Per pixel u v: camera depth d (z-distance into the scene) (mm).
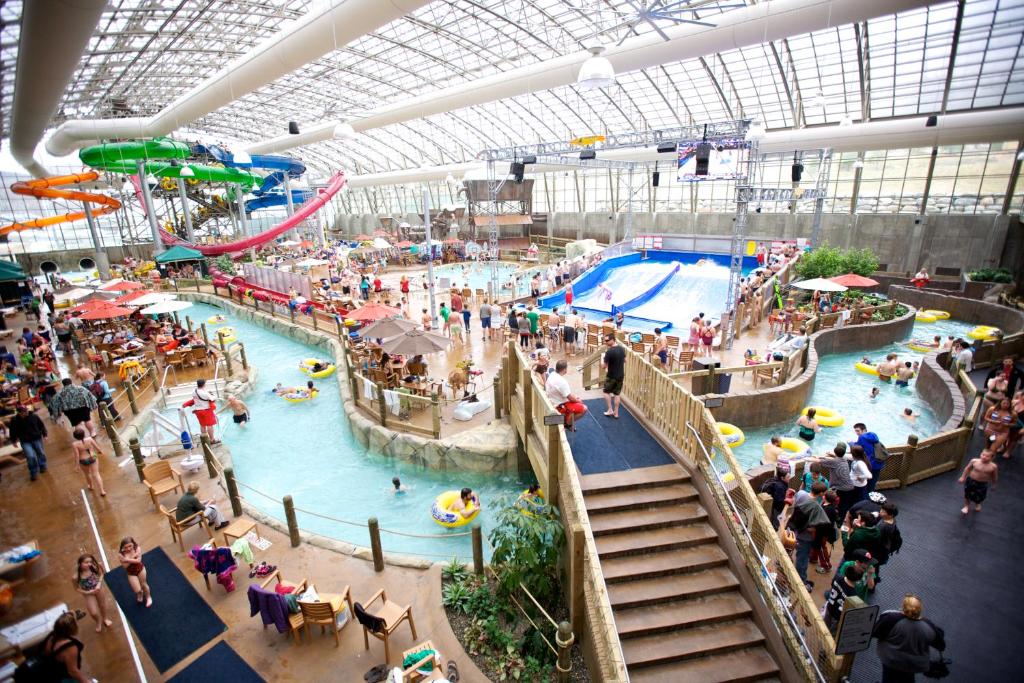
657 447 8477
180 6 19453
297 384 16359
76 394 10750
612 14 21453
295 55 14852
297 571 7699
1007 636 5906
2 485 9930
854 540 6156
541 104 32469
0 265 25594
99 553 7918
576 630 6602
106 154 24984
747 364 13734
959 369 12438
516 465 10734
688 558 6668
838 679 4875
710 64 25516
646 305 23344
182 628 6574
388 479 11062
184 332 18109
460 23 23156
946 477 9289
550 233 45062
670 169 37000
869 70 23828
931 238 26625
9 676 5453
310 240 49375
